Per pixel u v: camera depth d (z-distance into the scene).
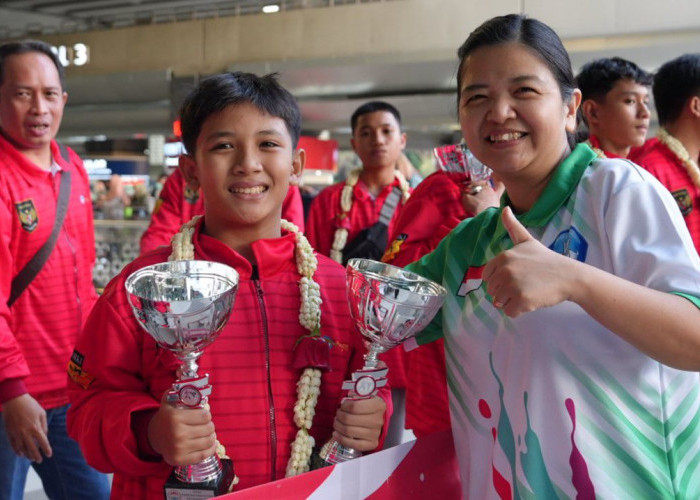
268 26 7.00
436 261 1.32
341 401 1.19
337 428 1.11
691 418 1.02
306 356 1.18
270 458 1.17
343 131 7.10
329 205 3.51
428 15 6.35
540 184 1.11
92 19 8.86
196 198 3.21
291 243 1.28
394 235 2.22
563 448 1.00
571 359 1.00
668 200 0.99
